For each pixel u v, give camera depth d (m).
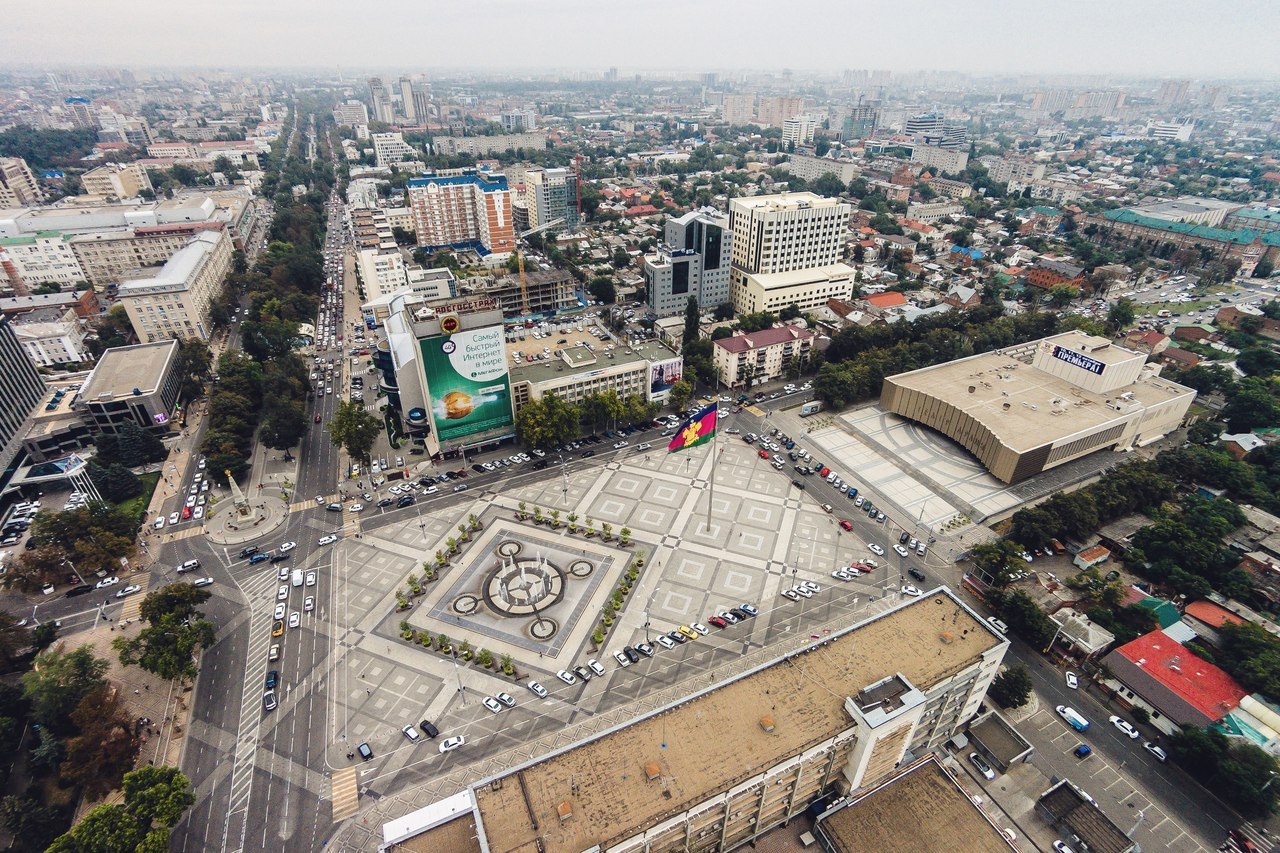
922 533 178.12
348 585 161.50
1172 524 164.38
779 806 103.62
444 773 117.31
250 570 166.75
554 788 92.44
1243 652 132.12
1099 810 107.69
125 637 143.38
